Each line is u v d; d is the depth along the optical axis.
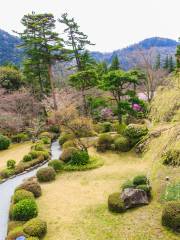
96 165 19.95
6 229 12.52
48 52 32.44
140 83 30.97
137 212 12.48
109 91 28.42
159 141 8.45
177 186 13.03
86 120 24.55
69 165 20.16
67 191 16.11
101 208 13.40
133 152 21.72
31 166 21.14
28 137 30.69
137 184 14.10
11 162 20.66
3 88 33.72
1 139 27.34
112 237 10.82
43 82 39.50
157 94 8.51
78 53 33.88
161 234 10.55
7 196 16.30
